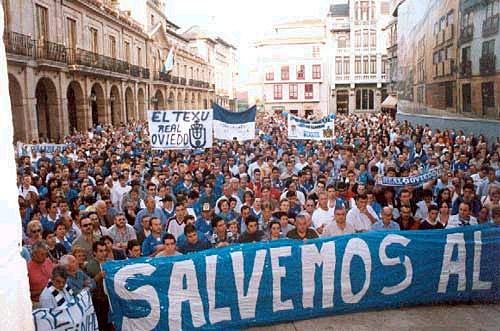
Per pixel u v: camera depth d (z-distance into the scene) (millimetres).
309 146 15977
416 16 28641
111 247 6133
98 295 5363
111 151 16391
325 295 5871
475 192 8711
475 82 18672
